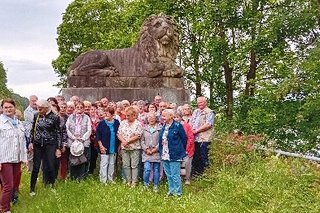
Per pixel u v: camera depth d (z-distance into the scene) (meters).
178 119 12.12
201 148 12.35
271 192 10.11
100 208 9.73
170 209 9.78
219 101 26.86
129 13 27.16
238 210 9.80
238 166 11.98
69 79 15.81
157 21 15.45
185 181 12.08
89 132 12.02
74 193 10.84
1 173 9.68
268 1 22.67
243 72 25.52
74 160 11.81
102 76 15.60
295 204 9.41
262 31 21.77
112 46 31.66
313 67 18.86
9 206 9.71
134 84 15.42
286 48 21.86
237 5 22.47
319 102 18.72
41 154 11.16
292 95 20.59
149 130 11.66
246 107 22.66
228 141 13.15
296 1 21.44
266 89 20.70
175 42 15.66
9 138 9.70
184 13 24.88
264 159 12.00
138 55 15.62
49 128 11.12
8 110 9.81
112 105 12.10
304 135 19.42
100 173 11.95
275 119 20.34
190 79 26.52
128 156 11.82
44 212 9.68
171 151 10.87
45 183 11.45
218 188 10.86
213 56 23.62
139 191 11.05
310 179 10.32
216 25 23.52
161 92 15.15
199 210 9.58
